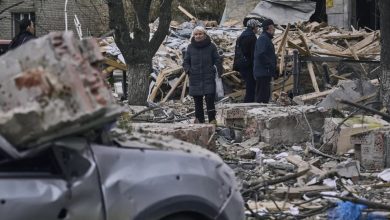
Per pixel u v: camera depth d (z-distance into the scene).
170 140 5.89
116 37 14.41
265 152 11.42
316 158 10.51
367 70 18.69
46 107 4.54
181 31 25.33
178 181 5.08
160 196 4.96
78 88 4.58
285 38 20.16
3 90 4.64
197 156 5.35
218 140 12.39
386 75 12.84
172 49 23.06
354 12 29.83
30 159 4.70
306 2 28.47
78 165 4.76
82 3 25.67
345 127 10.94
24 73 4.60
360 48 22.16
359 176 9.41
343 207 7.19
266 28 14.33
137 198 4.89
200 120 13.56
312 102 15.88
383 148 10.09
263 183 8.06
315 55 20.75
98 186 4.78
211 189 5.27
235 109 12.84
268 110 12.33
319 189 8.70
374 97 13.92
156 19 27.80
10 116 4.54
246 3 30.50
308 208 7.92
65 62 4.59
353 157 10.63
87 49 4.80
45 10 29.31
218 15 34.06
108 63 20.17
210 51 13.23
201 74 13.24
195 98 13.46
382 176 9.44
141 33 14.45
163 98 20.52
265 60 14.23
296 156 10.49
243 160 10.76
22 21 11.68
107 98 4.71
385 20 12.83
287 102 15.91
